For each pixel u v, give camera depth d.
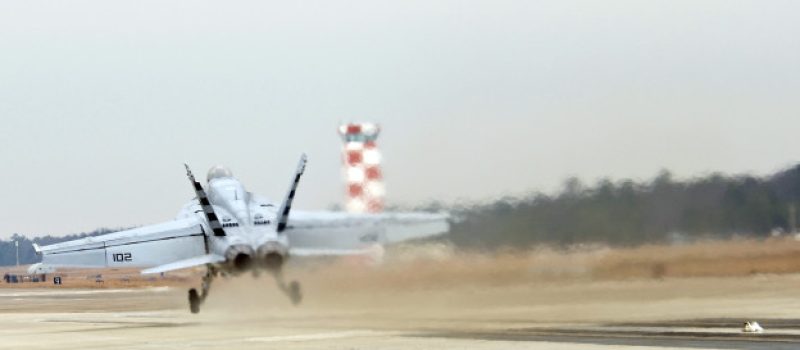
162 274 139.38
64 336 103.50
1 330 119.06
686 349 69.50
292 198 132.62
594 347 72.12
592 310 109.25
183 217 143.25
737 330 82.94
